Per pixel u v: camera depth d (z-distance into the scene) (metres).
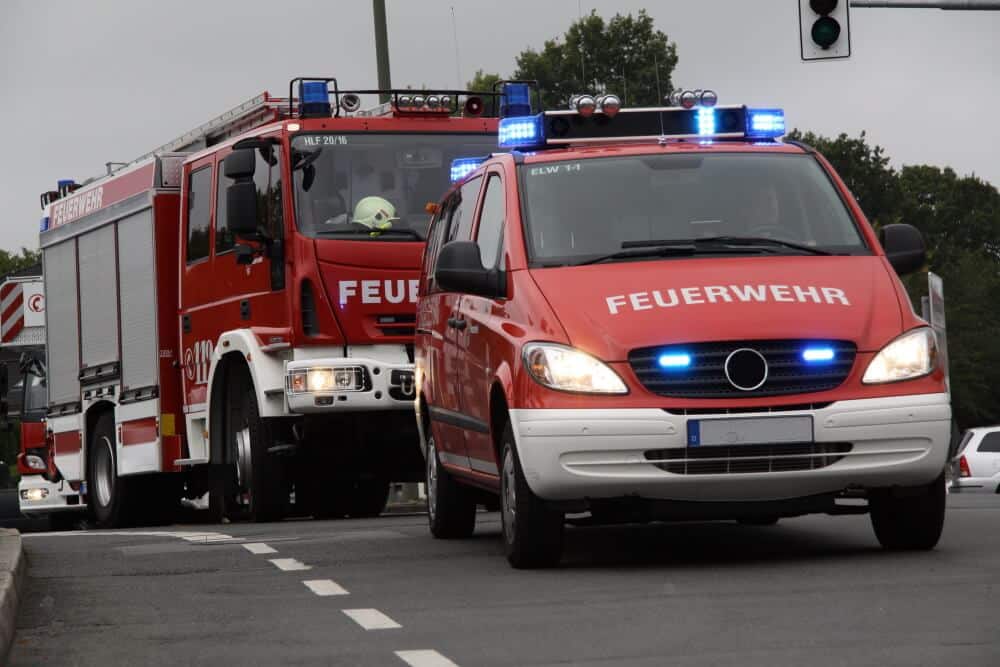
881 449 12.05
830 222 13.52
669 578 11.62
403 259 20.47
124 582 12.62
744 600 10.26
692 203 13.55
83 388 26.88
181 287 23.27
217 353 22.02
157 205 24.02
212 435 22.42
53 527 35.09
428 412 15.91
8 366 35.09
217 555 14.55
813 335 12.02
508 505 12.73
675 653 8.36
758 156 14.07
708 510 12.09
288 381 20.34
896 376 12.11
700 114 14.74
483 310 13.49
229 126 23.41
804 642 8.53
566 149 14.27
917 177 133.62
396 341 20.45
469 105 21.53
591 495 11.98
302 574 12.73
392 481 22.77
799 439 11.91
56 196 28.88
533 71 99.75
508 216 13.49
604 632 9.15
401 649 8.81
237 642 9.32
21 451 34.50
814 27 28.47
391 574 12.53
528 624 9.56
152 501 25.97
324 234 20.34
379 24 34.78
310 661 8.54
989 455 44.31
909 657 7.96
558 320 12.27
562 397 11.99
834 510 12.81
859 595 10.29
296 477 21.94
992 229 134.50
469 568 12.78
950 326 131.25
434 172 20.86
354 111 21.31
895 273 12.98
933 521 12.59
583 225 13.32
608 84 99.19
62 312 27.78
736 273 12.63
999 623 8.95
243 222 20.39
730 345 11.96
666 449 11.89
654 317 12.11
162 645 9.34
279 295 20.58
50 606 11.24
